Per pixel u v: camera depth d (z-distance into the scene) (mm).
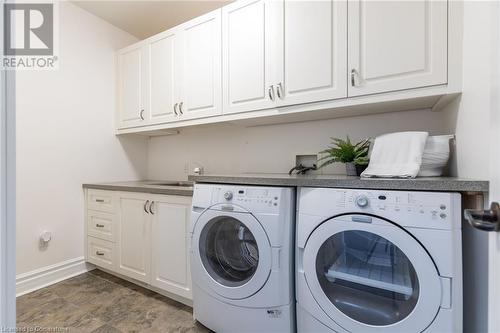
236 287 1279
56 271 2025
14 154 545
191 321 1508
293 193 1210
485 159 864
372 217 950
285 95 1557
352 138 1737
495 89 537
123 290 1880
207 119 1903
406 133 1175
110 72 2432
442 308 840
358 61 1338
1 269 521
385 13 1270
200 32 1922
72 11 2133
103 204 2096
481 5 913
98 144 2336
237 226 1364
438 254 847
